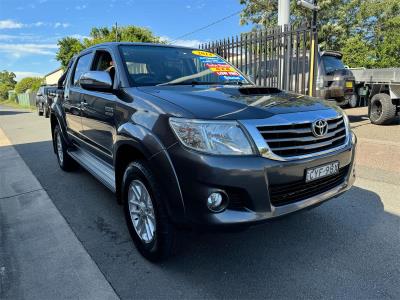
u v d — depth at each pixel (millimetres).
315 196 2645
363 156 6191
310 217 3684
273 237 3271
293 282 2582
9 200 4551
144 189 2801
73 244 3260
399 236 3236
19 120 17188
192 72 3809
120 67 3422
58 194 4703
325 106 2957
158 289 2545
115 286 2592
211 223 2295
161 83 3418
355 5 28797
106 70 3678
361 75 10586
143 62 3605
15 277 2738
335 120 2875
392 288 2482
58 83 5926
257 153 2318
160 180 2488
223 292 2490
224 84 3693
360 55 25328
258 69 8906
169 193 2443
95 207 4195
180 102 2613
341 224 3512
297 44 8000
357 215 3721
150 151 2527
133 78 3354
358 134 8344
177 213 2434
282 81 8359
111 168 3725
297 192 2561
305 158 2510
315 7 7629
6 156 7512
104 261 2941
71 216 3939
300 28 7867
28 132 11766
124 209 3111
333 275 2652
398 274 2646
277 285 2553
